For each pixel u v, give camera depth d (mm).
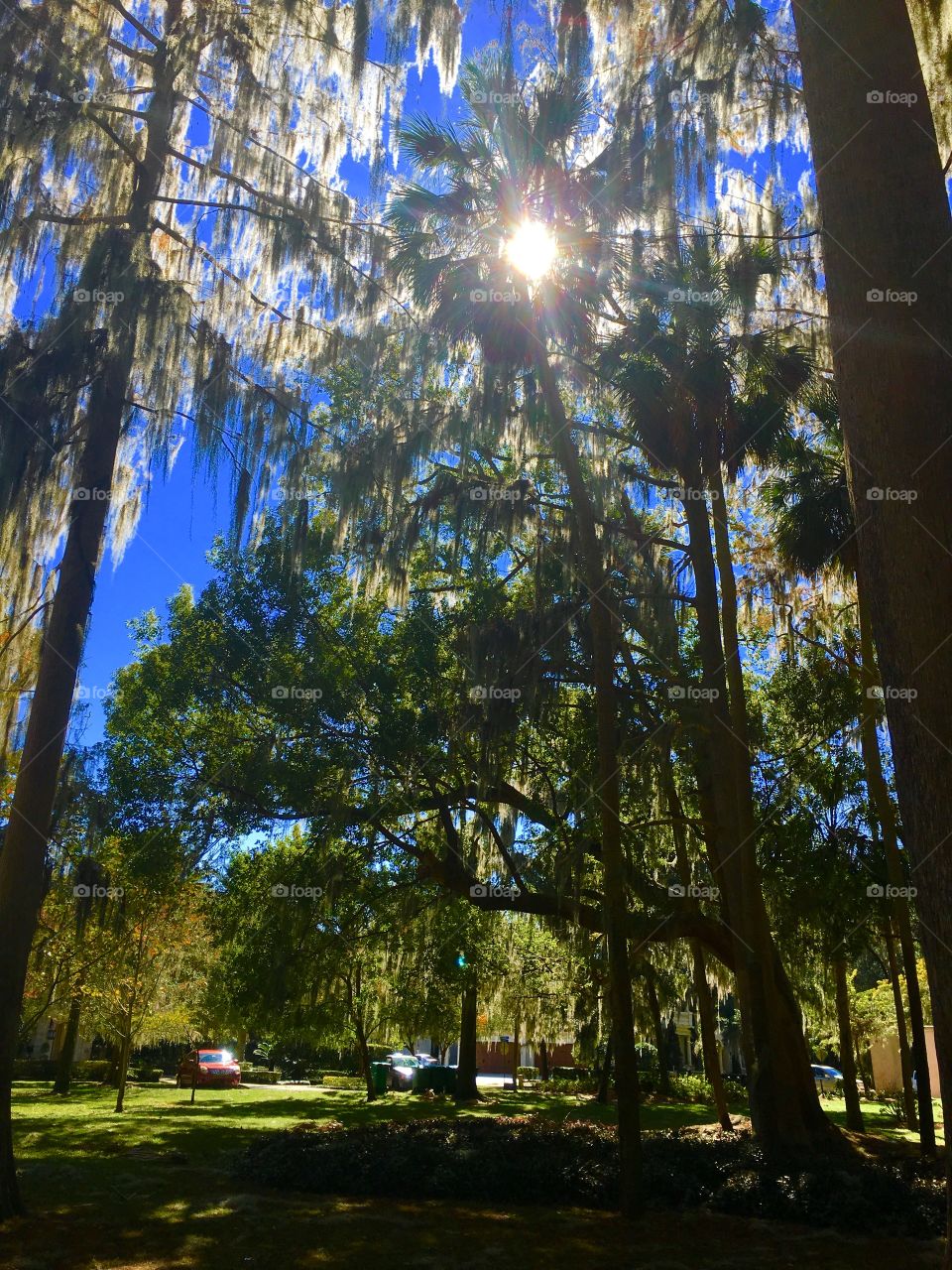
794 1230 8492
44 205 9852
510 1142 11281
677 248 11984
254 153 10875
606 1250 7562
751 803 12312
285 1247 7379
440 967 21422
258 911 15867
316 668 14672
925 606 4809
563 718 14906
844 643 15547
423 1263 6988
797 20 6125
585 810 13812
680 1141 11992
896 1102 24891
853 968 23625
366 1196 9859
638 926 13625
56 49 9547
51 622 9219
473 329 10953
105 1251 7070
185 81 10750
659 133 11039
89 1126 16125
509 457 14172
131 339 9352
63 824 11578
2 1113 8273
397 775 14391
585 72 11375
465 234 11062
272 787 14711
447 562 15258
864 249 5438
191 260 11227
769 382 12000
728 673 12648
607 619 10117
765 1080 11523
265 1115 18641
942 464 4977
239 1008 16953
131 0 11242
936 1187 9312
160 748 15445
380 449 12430
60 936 17094
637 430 12453
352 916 15305
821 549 12812
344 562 15453
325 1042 31969
